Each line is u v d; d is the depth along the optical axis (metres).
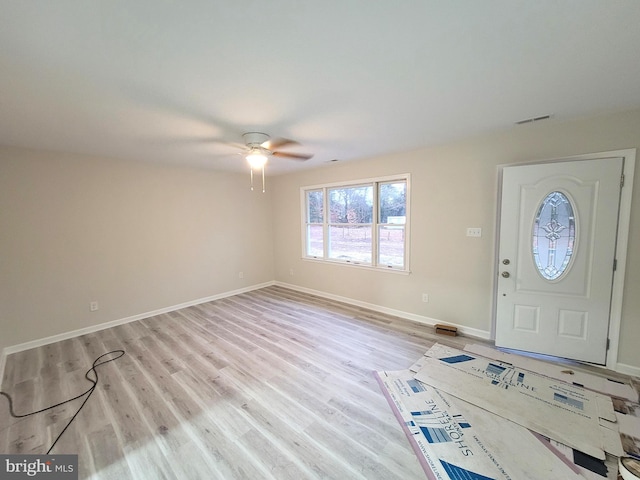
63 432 1.83
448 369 2.52
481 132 2.79
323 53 1.38
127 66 1.46
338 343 3.07
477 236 3.13
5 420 1.94
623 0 1.05
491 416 1.92
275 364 2.64
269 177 5.60
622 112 2.30
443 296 3.44
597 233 2.46
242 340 3.18
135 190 3.84
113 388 2.30
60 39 1.22
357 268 4.35
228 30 1.19
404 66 1.52
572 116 2.38
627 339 2.42
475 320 3.22
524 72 1.60
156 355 2.85
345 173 4.31
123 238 3.75
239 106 2.00
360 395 2.18
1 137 2.62
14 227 2.97
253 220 5.36
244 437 1.78
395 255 3.95
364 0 1.03
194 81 1.63
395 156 3.69
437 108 2.13
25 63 1.40
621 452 1.61
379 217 4.08
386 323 3.64
